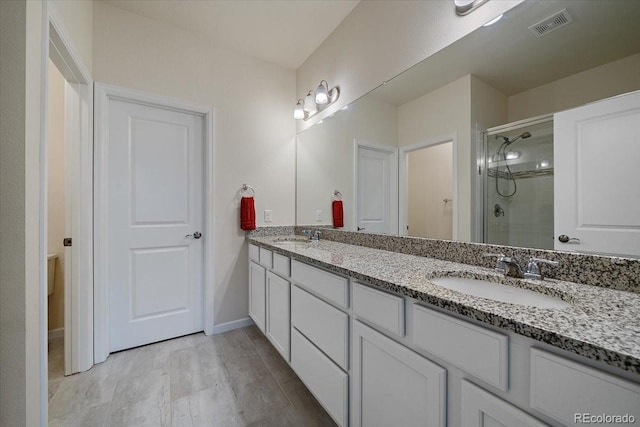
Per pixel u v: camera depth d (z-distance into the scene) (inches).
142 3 71.7
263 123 96.5
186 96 82.3
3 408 33.5
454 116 49.3
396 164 61.4
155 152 80.0
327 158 85.3
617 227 31.1
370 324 38.1
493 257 42.1
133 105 76.8
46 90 39.2
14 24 33.8
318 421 50.5
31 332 36.0
